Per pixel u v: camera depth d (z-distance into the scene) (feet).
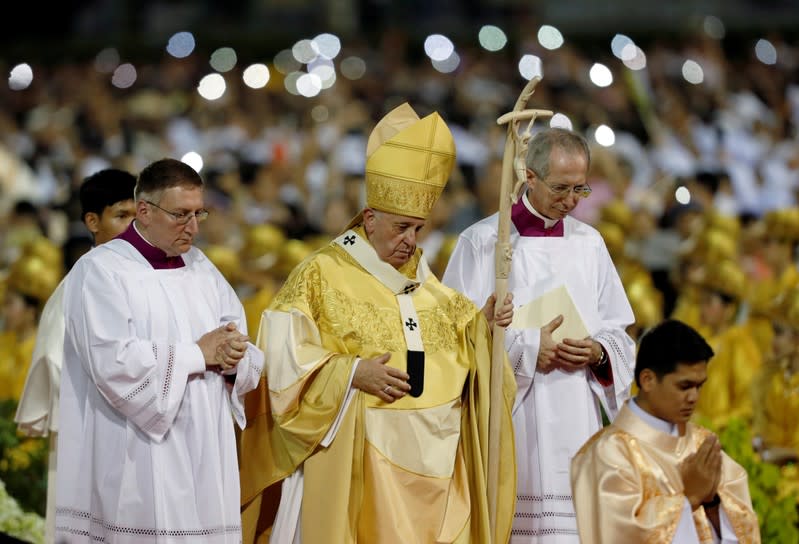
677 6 289.94
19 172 215.51
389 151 75.56
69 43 270.05
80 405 73.97
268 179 186.39
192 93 247.50
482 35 253.44
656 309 126.62
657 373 65.21
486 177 165.37
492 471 76.79
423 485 74.74
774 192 196.44
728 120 213.87
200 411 72.74
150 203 72.64
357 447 74.28
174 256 74.79
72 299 72.95
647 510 64.49
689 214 148.25
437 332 77.10
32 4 295.07
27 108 247.91
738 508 66.18
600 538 64.75
